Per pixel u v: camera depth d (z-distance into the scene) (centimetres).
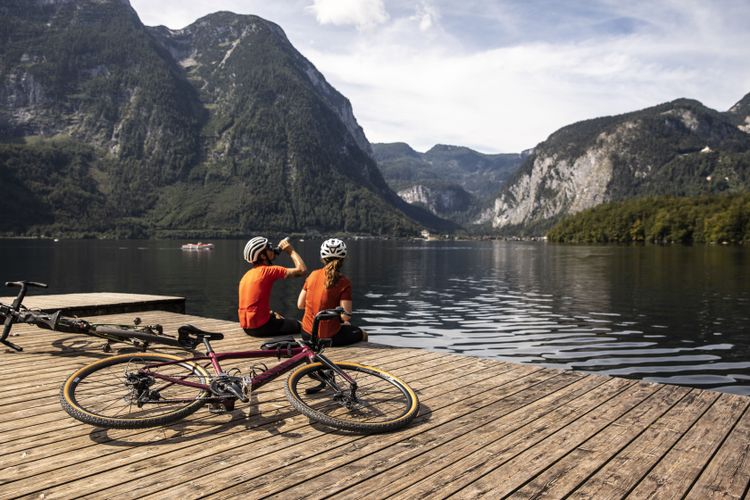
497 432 504
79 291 4212
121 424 443
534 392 633
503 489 392
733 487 402
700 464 440
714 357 1822
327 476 406
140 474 402
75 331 735
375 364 748
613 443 482
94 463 420
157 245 18062
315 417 474
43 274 5966
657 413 562
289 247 826
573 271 6294
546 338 2188
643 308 3073
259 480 397
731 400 604
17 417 519
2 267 7056
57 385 630
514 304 3338
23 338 884
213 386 491
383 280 5356
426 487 392
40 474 399
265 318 817
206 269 6969
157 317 1117
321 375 536
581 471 425
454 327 2489
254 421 516
